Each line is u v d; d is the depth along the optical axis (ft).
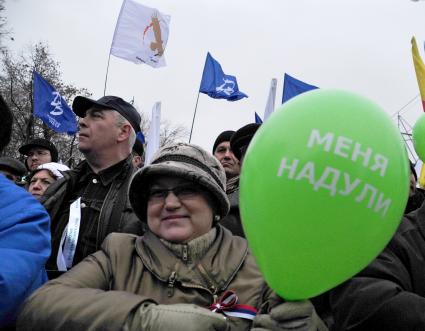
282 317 4.12
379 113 4.22
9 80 75.61
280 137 4.13
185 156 6.37
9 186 6.16
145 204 6.67
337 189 3.86
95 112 10.08
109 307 4.83
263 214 4.10
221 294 5.69
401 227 6.45
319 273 4.11
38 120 74.18
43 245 5.78
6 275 5.12
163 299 5.55
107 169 9.91
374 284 5.59
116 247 6.07
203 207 6.13
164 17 30.96
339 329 5.74
